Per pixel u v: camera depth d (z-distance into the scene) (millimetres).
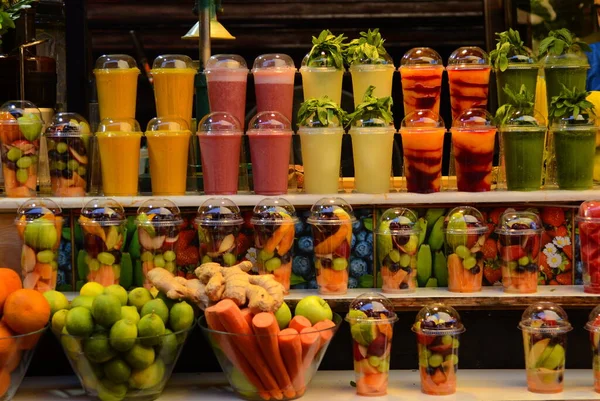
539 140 2490
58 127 2498
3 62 2777
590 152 2512
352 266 2545
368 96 2557
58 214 2414
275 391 2203
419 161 2504
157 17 4250
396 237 2428
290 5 4328
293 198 2471
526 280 2434
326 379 2412
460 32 4340
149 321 2125
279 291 2221
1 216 2469
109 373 2139
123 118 2508
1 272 2207
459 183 2549
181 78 2578
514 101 2545
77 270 2523
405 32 4355
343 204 2438
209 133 2469
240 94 2568
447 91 3990
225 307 2131
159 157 2484
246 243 2520
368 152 2514
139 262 2494
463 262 2443
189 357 2490
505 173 2604
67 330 2119
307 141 2516
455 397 2244
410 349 2500
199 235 2439
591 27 4141
